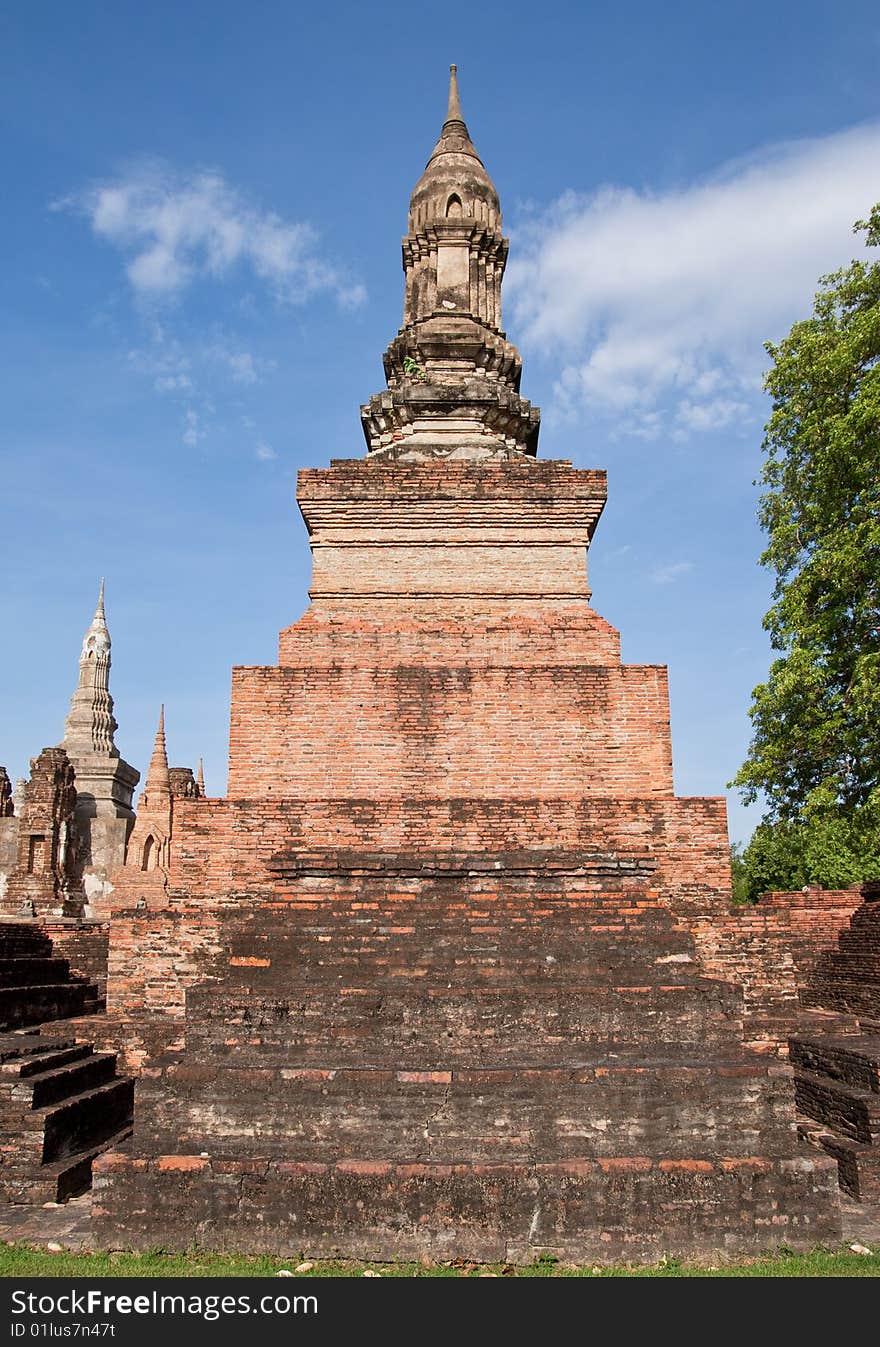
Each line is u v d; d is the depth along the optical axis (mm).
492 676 19078
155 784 43250
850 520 22859
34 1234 12031
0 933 21266
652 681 19031
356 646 19859
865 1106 14328
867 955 25125
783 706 23734
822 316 24875
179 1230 11383
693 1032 13906
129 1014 17375
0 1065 14531
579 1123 12258
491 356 24250
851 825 23359
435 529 20953
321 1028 13859
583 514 20938
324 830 18109
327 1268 10984
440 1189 11352
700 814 18094
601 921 16578
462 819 18094
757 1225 11320
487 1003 14008
